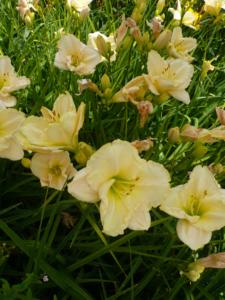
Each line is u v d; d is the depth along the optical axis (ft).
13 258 1.85
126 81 2.30
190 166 1.90
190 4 2.68
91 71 1.92
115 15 3.21
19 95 2.24
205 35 3.25
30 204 1.98
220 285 1.80
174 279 1.80
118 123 2.20
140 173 1.31
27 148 1.43
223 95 2.75
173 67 1.78
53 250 1.68
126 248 1.60
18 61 2.46
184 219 1.34
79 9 2.49
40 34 2.70
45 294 1.77
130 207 1.30
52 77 2.27
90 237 1.78
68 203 1.69
